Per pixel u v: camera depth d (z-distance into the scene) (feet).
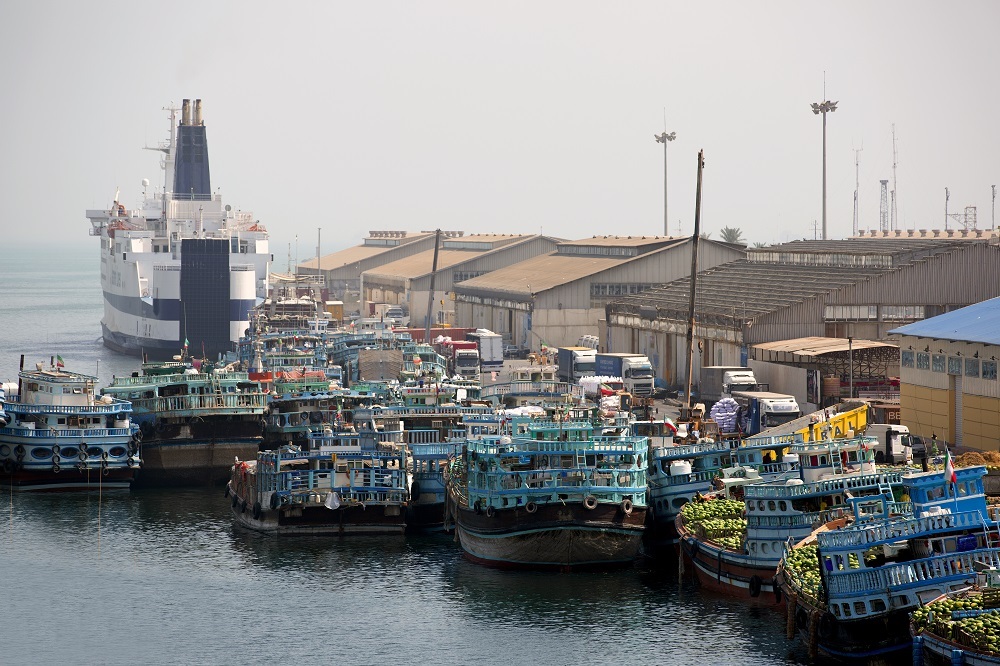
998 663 296.71
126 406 624.59
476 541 470.80
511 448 459.73
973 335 579.48
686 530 444.96
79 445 609.42
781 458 484.74
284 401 649.61
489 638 397.19
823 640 352.90
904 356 630.33
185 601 442.50
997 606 321.52
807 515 400.06
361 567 475.72
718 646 379.96
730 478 467.93
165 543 516.73
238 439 638.94
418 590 445.78
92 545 515.09
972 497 355.77
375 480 522.06
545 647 387.96
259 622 420.36
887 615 338.75
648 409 654.12
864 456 438.40
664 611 412.57
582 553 453.58
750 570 413.18
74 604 442.50
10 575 474.90
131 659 392.88
